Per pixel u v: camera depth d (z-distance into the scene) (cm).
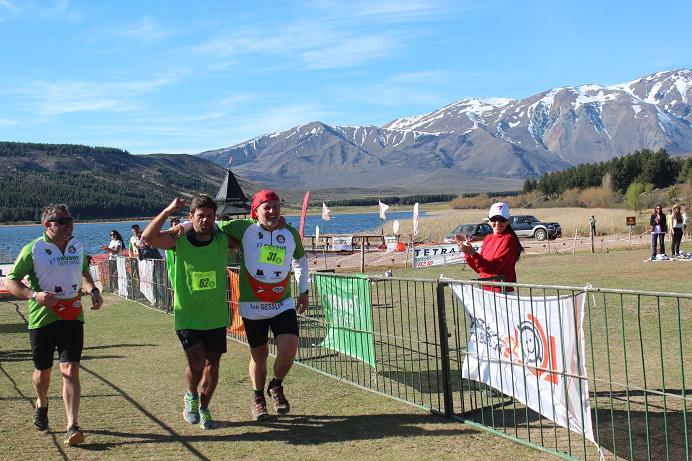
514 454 517
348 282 782
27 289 561
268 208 612
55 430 596
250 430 591
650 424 581
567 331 501
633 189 6028
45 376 584
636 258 2353
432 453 523
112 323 1295
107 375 821
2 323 1360
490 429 577
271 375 810
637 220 4603
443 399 669
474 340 612
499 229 705
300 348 944
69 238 579
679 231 2275
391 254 3178
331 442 555
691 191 4791
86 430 594
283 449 539
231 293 1101
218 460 514
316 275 877
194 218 583
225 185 2012
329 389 738
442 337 623
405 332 1070
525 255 2791
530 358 542
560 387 511
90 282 607
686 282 1581
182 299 588
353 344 777
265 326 626
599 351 874
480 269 704
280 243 618
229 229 623
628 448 523
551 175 10544
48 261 565
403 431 581
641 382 722
